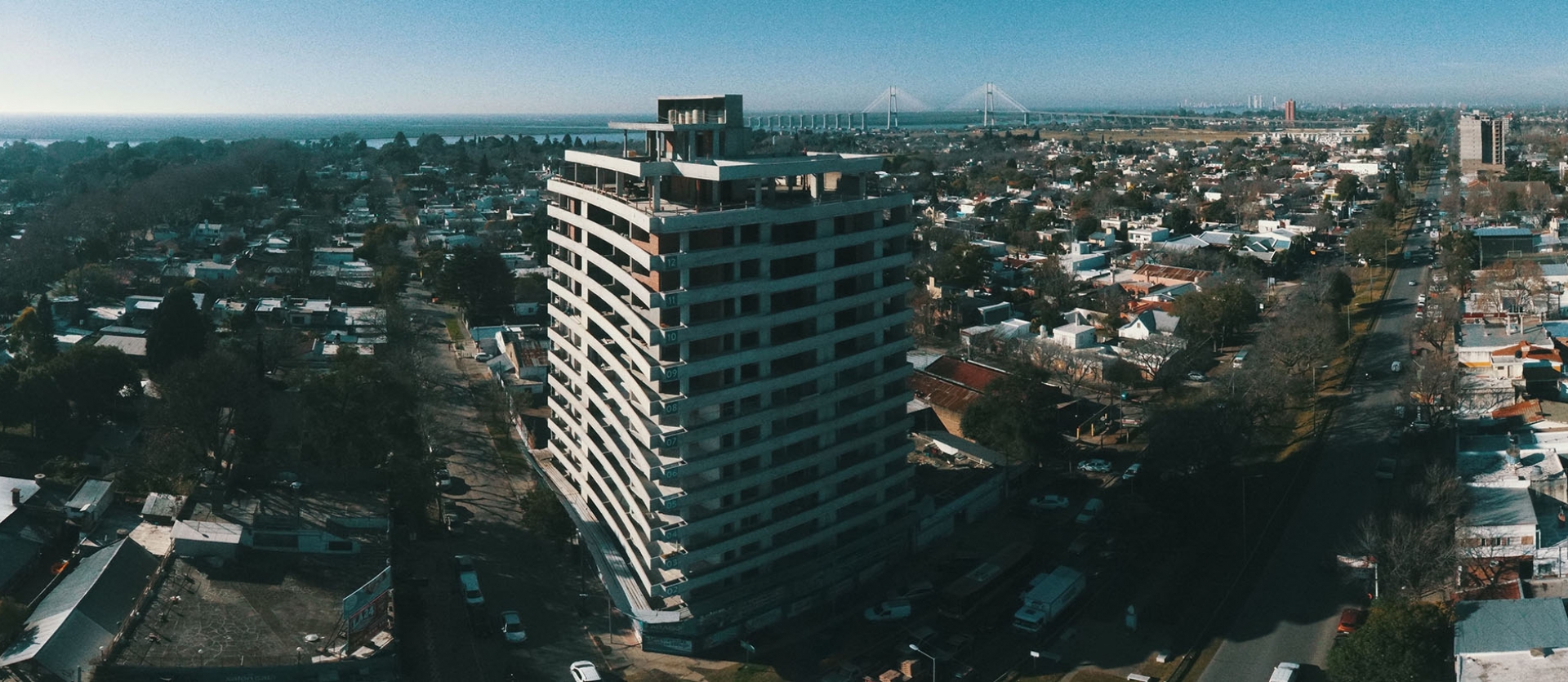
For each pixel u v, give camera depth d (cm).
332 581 14425
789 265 13612
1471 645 11906
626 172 13112
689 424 13125
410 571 15525
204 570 14450
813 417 14100
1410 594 13862
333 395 17962
